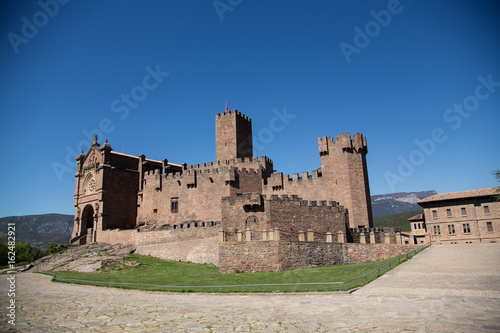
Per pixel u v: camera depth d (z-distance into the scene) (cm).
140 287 3609
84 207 8444
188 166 8250
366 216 6488
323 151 6838
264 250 4091
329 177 6738
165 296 2980
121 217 8181
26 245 10469
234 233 4934
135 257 6047
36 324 1903
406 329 1551
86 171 8588
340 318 1823
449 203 7906
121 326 1836
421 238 8638
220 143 8581
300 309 2106
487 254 3547
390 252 4503
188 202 7631
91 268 5319
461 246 4238
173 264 5606
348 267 3919
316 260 4294
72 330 1762
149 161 8944
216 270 4619
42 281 4453
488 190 7631
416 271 3042
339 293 2505
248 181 7356
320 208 5172
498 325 1541
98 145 8625
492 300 2006
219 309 2242
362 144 6831
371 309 1972
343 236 4731
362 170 6694
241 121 8781
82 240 7994
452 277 2702
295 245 4191
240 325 1780
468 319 1655
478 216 7550
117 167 8300
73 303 2638
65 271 5416
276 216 4959
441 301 2045
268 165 7862
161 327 1794
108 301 2734
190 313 2147
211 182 7462
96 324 1891
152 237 6462
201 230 5822
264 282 3350
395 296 2267
